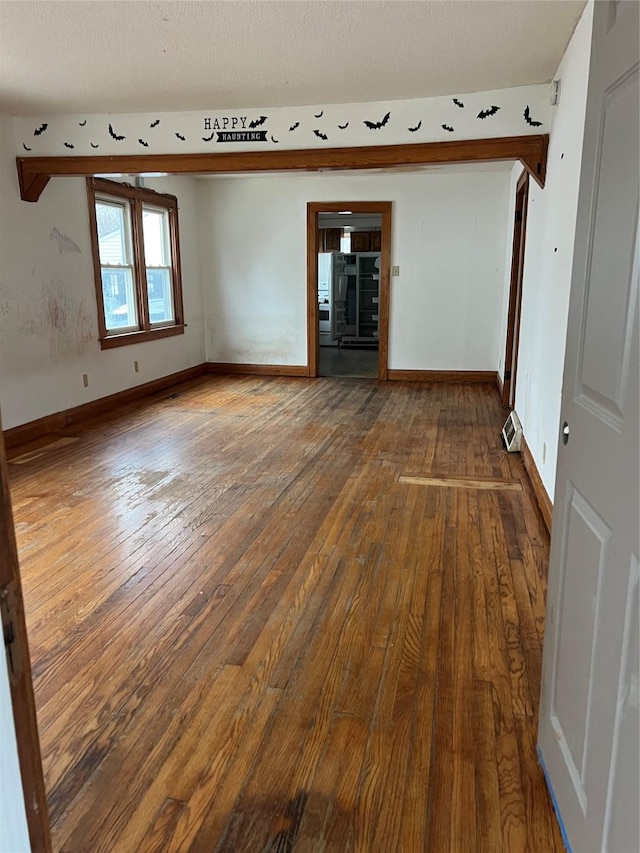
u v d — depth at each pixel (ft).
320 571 8.91
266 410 19.61
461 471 13.46
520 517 10.88
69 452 14.97
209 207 25.53
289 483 12.73
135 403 20.58
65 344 17.30
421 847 4.55
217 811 4.88
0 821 2.31
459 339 24.53
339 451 15.01
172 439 16.15
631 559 3.41
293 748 5.53
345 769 5.28
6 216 14.92
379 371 25.38
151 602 8.06
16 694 2.44
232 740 5.64
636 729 3.29
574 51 9.89
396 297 24.64
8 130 14.84
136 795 5.03
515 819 4.78
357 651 6.98
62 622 7.59
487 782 5.14
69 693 6.28
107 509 11.33
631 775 3.34
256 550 9.61
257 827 4.73
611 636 3.70
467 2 8.78
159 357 22.80
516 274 19.20
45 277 16.34
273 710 6.03
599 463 3.98
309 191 24.50
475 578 8.66
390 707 6.05
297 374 26.27
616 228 3.76
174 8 8.90
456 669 6.63
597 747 3.90
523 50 10.69
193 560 9.27
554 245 11.30
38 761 2.66
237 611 7.84
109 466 13.89
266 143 14.35
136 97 13.38
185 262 24.63
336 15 9.19
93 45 10.31
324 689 6.33
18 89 12.80
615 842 3.55
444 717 5.90
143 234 21.21
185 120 14.52
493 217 23.31
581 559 4.34
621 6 3.73
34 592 8.32
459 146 13.38
